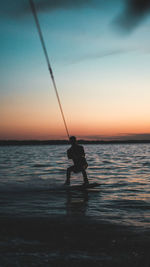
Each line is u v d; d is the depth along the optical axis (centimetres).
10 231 384
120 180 1020
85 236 365
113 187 851
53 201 621
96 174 1219
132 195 712
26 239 351
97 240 349
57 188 790
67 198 662
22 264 274
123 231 388
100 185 891
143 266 275
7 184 872
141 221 446
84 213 502
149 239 354
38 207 552
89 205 580
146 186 874
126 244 336
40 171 1334
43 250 313
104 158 2550
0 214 485
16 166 1667
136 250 316
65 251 312
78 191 770
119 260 288
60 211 516
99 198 666
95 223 430
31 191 749
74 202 612
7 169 1455
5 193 716
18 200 627
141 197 683
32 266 271
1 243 334
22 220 445
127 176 1148
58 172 1279
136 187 852
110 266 274
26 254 300
